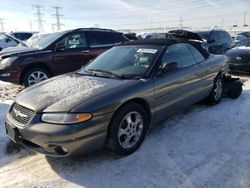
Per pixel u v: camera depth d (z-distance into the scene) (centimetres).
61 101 290
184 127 405
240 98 562
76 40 702
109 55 427
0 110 508
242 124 415
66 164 308
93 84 330
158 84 352
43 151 284
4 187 270
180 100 399
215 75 489
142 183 270
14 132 296
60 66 676
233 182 268
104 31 753
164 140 362
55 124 272
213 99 500
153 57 374
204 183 267
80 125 272
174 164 303
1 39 1183
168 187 262
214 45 1072
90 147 287
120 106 305
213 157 316
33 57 638
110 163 308
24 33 1834
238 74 858
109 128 302
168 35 847
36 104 293
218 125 411
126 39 789
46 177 285
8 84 752
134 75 354
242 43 922
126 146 321
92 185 269
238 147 339
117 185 268
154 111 354
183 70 404
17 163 314
